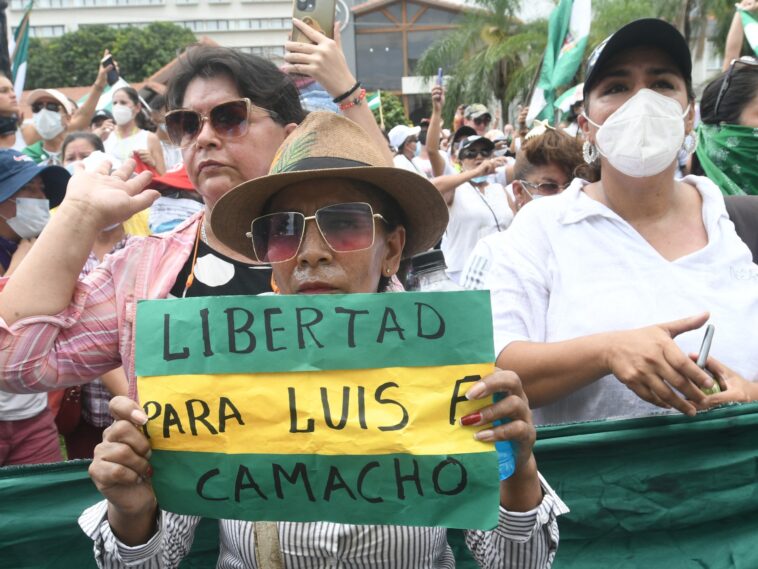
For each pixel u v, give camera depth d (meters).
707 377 1.98
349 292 1.72
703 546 2.21
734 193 3.31
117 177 2.05
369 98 8.94
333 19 2.88
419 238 1.93
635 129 2.30
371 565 1.69
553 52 7.34
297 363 1.61
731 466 2.19
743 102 3.27
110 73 8.26
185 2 83.81
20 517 2.09
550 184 3.91
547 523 1.69
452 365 1.60
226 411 1.61
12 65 8.29
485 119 11.07
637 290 2.32
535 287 2.42
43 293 1.90
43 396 3.31
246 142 2.25
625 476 2.19
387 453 1.58
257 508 1.60
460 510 1.56
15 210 3.23
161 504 1.62
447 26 45.66
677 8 22.69
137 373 1.64
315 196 1.71
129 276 2.15
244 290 2.22
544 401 2.24
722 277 2.35
